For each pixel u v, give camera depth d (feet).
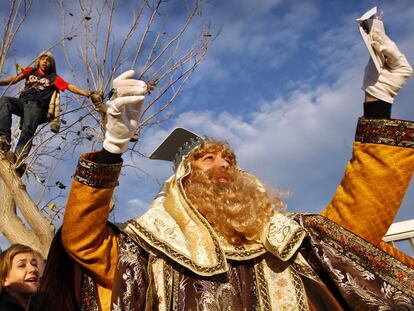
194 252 7.04
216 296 6.63
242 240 7.54
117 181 7.09
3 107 18.21
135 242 7.25
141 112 7.02
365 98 7.71
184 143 9.40
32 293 10.23
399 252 7.84
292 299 6.84
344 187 7.59
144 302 6.75
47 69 19.06
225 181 8.26
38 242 16.75
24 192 17.21
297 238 7.11
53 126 18.28
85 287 7.23
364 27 7.53
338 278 6.77
